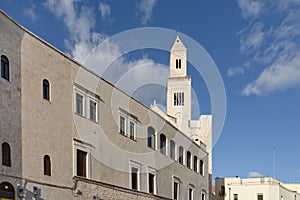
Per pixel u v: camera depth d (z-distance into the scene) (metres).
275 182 65.12
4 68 22.08
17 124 22.61
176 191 42.44
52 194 24.69
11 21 22.80
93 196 28.67
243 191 64.38
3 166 21.14
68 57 27.66
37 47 24.89
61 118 26.42
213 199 63.22
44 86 25.33
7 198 21.16
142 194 35.38
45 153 24.59
